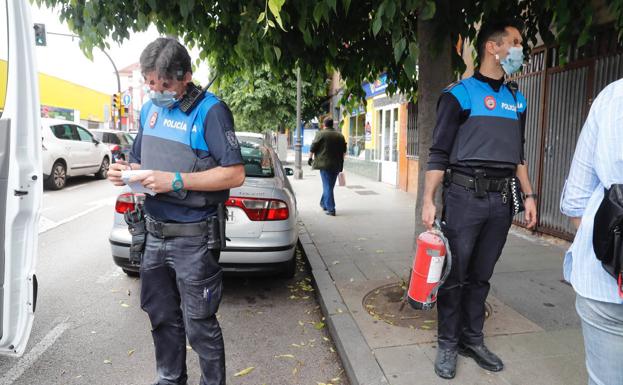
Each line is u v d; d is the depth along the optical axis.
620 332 1.54
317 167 8.19
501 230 2.66
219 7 4.11
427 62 3.50
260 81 18.75
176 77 2.17
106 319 3.93
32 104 2.25
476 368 2.81
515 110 2.63
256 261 4.20
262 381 3.02
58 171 11.48
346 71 5.30
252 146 5.29
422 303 2.67
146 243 2.41
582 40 3.69
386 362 2.90
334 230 7.02
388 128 13.48
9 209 2.16
